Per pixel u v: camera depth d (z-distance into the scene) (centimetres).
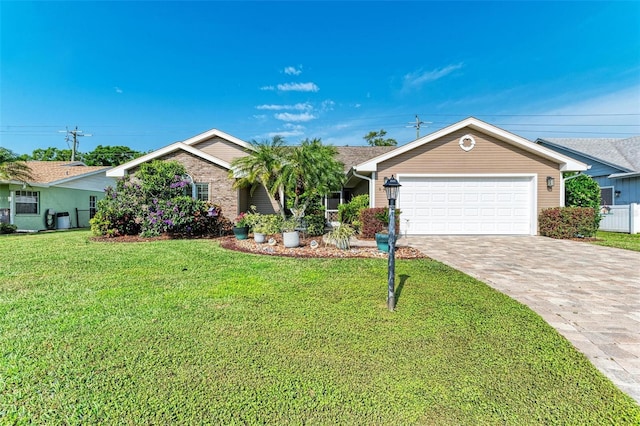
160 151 1344
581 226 1075
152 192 1144
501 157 1193
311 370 251
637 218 1285
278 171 1095
